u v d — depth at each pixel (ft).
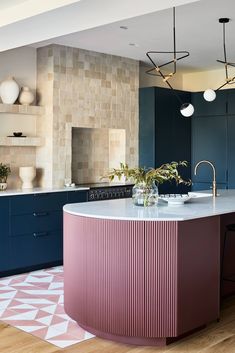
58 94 20.40
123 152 23.52
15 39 15.74
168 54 22.25
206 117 25.18
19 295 15.43
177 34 18.63
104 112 22.26
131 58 23.29
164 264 11.20
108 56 22.35
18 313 13.64
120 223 11.37
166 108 24.03
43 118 20.58
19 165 20.51
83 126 21.40
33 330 12.33
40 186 20.85
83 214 11.99
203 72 27.17
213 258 12.42
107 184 22.58
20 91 20.40
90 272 11.88
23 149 20.61
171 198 13.83
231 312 13.87
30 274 18.21
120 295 11.44
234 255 15.40
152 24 17.19
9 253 17.79
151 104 23.44
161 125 23.75
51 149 20.31
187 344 11.49
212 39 19.47
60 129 20.52
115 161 23.97
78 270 12.22
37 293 15.66
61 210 19.43
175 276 11.19
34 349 11.14
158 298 11.25
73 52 20.89
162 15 16.11
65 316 13.42
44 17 13.14
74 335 12.01
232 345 11.44
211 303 12.44
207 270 12.21
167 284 11.21
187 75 27.76
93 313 11.84
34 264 18.62
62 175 20.68
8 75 20.04
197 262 11.85
